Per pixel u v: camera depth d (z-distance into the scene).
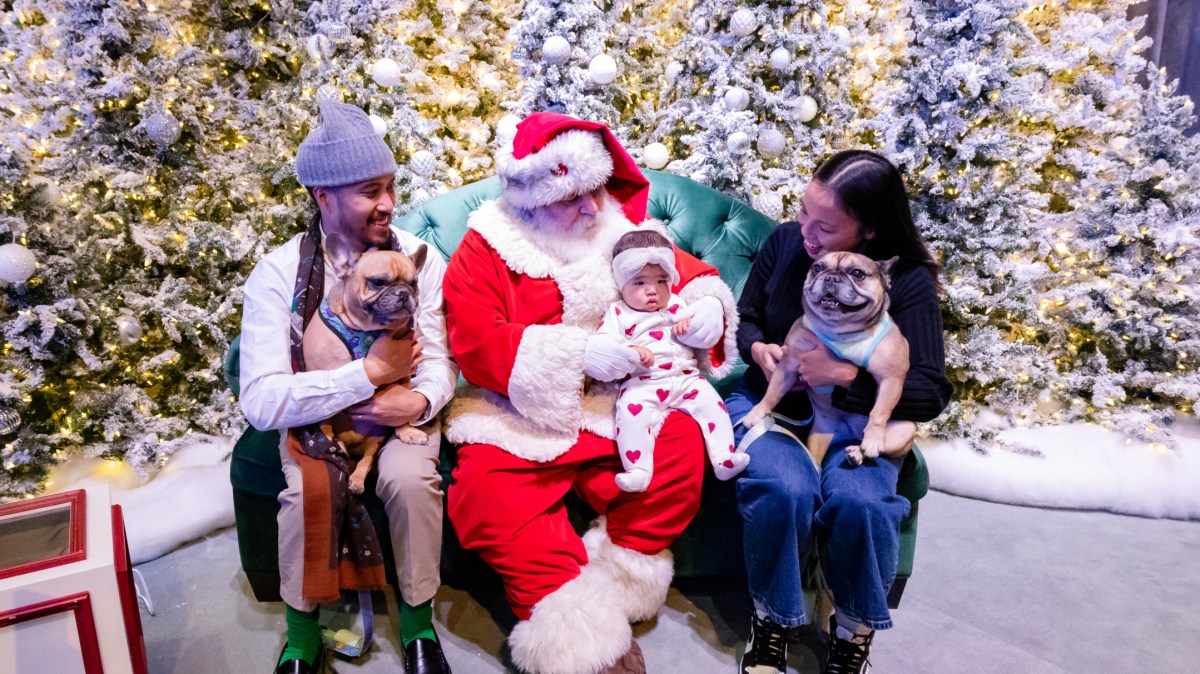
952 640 1.87
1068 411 2.81
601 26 2.68
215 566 2.17
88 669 1.35
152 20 2.57
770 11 2.63
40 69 2.57
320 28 2.81
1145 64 3.01
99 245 2.52
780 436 1.79
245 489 1.83
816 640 1.87
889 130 2.65
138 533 2.19
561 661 1.59
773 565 1.67
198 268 2.72
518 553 1.71
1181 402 2.78
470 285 1.87
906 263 1.78
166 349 2.76
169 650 1.82
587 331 1.93
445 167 2.89
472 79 3.21
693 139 2.77
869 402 1.68
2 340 2.41
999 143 2.54
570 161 1.76
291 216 2.80
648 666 1.78
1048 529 2.39
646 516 1.81
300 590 1.63
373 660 1.79
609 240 1.94
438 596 2.02
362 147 1.69
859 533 1.58
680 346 1.87
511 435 1.77
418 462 1.70
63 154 2.50
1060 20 2.91
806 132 2.77
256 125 3.02
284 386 1.64
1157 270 2.79
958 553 2.25
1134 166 2.84
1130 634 1.90
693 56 2.79
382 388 1.72
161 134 2.50
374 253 1.64
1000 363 2.74
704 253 2.47
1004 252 2.73
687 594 2.06
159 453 2.53
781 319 1.93
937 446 2.66
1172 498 2.47
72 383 2.55
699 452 1.82
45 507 1.49
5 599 1.25
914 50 2.69
